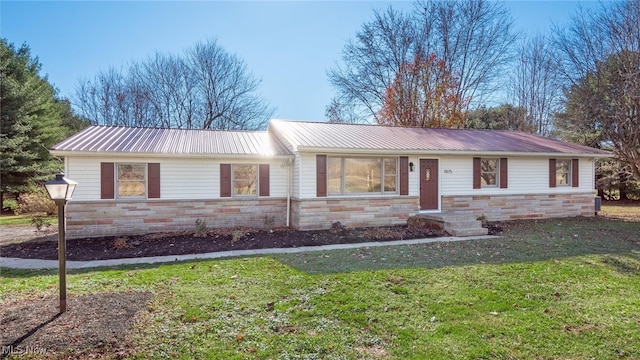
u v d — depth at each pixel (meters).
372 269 6.70
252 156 11.62
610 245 9.05
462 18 24.78
